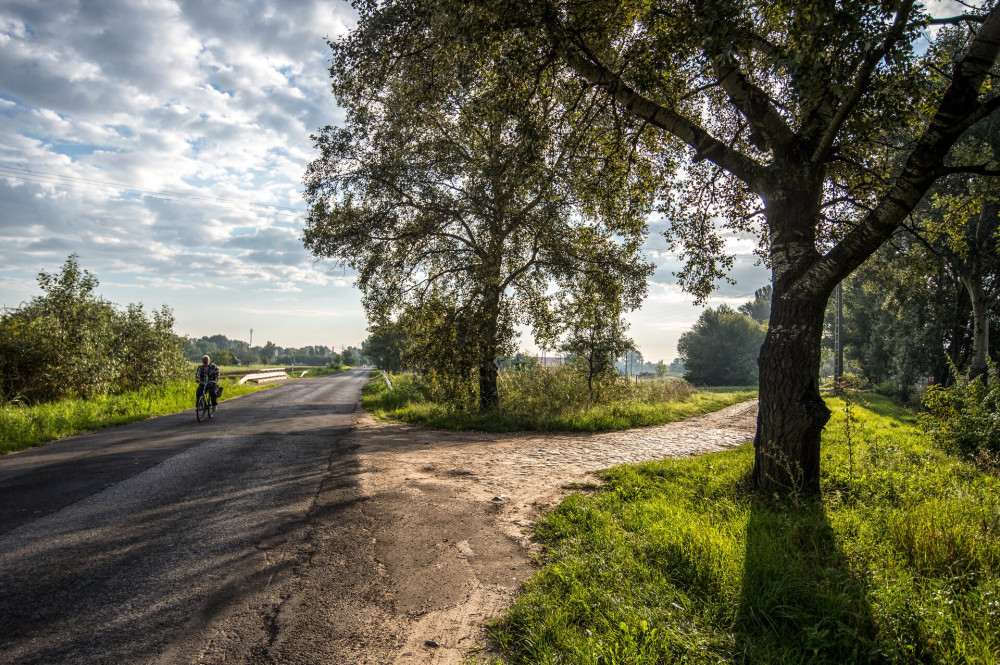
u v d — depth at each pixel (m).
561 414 15.80
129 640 3.07
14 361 15.60
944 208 19.16
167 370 23.53
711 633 3.07
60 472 7.63
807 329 5.96
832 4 4.42
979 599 3.18
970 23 5.98
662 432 14.03
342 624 3.34
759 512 5.32
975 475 7.05
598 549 4.35
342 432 12.44
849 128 6.00
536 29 6.41
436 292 18.25
